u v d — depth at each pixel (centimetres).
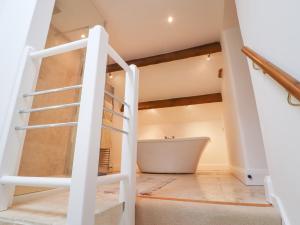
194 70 394
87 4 230
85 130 68
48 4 126
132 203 103
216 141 504
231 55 232
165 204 112
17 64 104
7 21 123
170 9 256
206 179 238
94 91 71
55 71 158
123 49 338
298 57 62
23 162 124
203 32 297
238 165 244
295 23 62
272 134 92
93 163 67
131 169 104
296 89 53
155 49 339
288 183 78
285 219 83
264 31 91
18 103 96
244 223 95
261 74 101
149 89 473
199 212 104
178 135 547
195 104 506
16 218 77
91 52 77
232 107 253
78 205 61
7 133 90
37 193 116
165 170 331
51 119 148
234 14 231
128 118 109
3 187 87
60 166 153
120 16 266
